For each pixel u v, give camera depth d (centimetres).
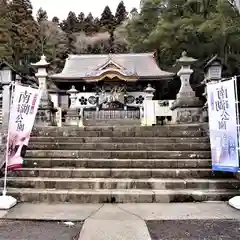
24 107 498
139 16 2759
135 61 2506
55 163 589
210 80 796
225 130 476
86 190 495
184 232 338
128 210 424
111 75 2003
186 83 905
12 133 478
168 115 1200
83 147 663
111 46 4603
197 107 865
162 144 652
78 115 1290
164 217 391
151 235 328
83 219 383
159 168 573
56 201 473
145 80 2162
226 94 473
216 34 1812
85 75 2138
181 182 511
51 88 2083
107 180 520
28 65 2522
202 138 677
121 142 689
